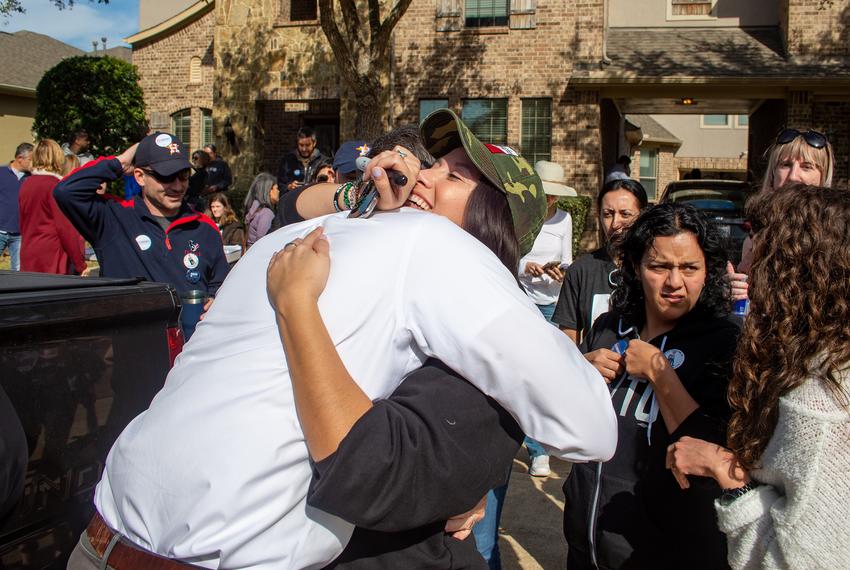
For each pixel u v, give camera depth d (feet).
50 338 6.63
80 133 34.04
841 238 5.16
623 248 7.61
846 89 46.09
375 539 4.85
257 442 4.32
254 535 4.30
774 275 5.37
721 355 6.80
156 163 12.44
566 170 48.01
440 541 5.06
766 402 5.31
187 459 4.39
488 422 4.59
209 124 65.98
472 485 4.49
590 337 8.23
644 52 50.21
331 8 35.32
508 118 48.65
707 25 53.88
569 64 47.70
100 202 12.66
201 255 13.21
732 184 38.19
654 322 7.47
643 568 6.79
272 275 4.59
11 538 6.15
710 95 47.01
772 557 5.17
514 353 4.41
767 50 49.83
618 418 7.13
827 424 4.91
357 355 4.52
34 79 82.69
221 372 4.56
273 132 57.67
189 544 4.30
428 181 5.74
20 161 31.68
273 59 50.88
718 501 5.68
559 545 12.71
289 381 4.42
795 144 10.28
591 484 7.07
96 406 7.06
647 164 89.97
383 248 4.72
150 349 7.78
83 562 4.89
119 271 12.60
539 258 16.99
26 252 21.85
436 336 4.51
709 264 7.21
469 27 49.03
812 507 4.89
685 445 5.94
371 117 36.63
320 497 4.19
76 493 6.77
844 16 47.55
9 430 5.91
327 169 17.83
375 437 4.18
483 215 5.57
